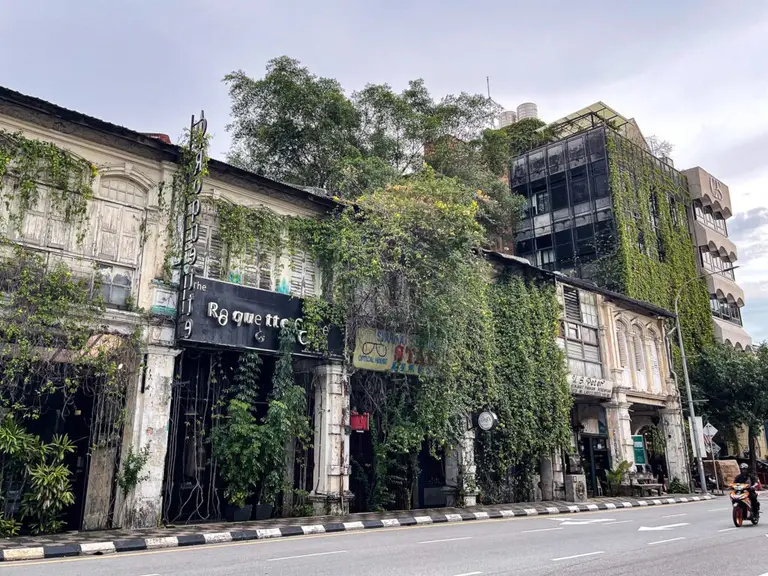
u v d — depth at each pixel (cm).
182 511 1364
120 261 1276
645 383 2719
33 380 1169
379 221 1608
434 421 1689
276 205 1555
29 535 1061
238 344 1385
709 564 784
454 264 1697
